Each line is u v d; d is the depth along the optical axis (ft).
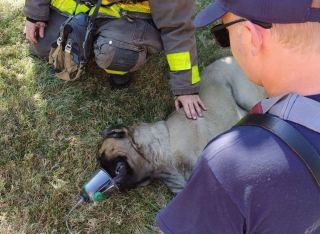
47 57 10.64
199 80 9.55
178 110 9.98
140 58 9.34
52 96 10.37
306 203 3.36
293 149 3.30
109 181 8.79
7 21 11.10
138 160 9.31
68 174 9.50
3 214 8.87
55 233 8.84
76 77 9.63
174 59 9.09
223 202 3.46
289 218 3.42
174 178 9.61
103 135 9.44
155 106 10.96
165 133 9.65
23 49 10.81
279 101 3.52
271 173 3.31
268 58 3.57
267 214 3.38
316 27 3.24
